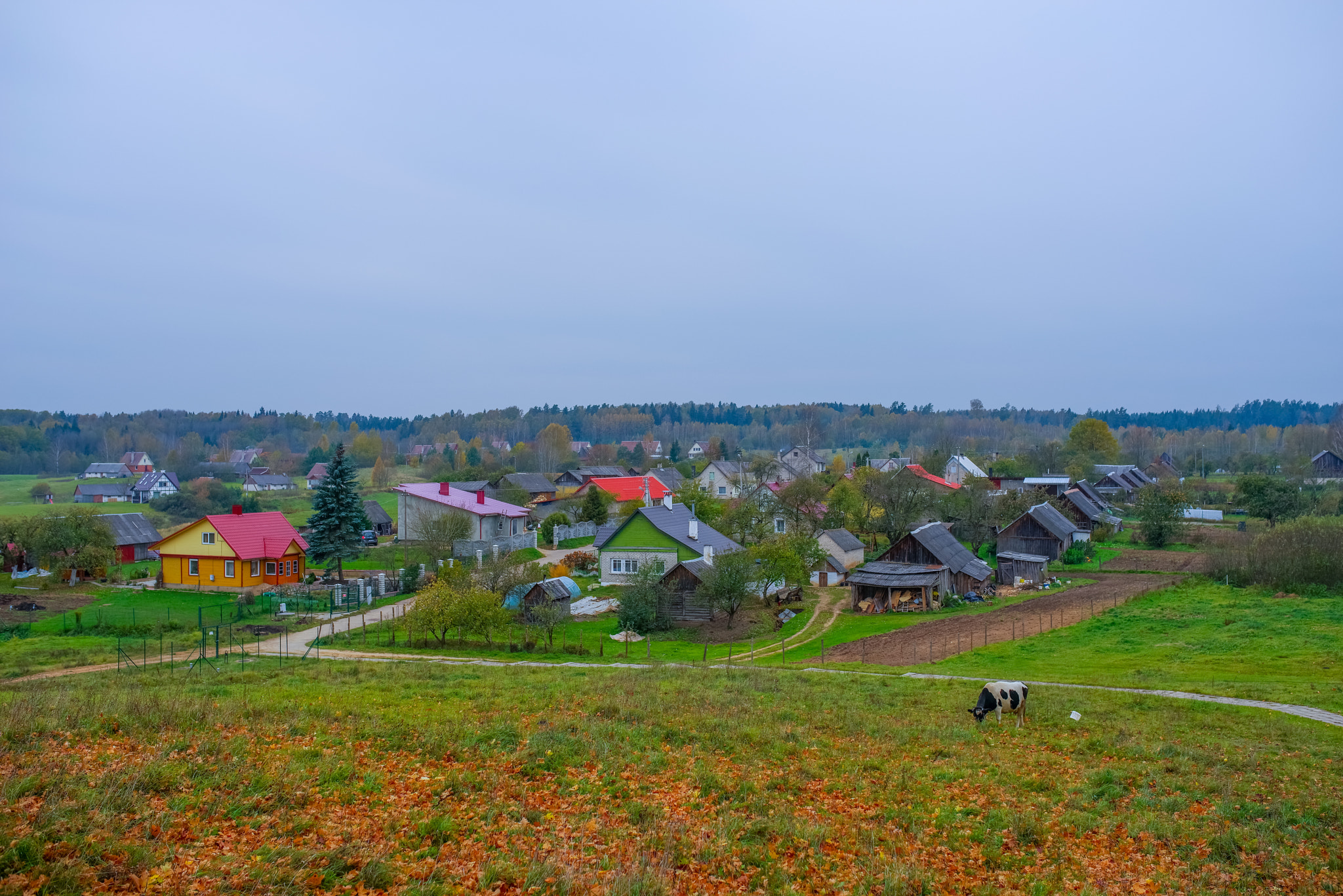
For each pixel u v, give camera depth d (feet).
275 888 36.47
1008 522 280.92
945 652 136.56
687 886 40.45
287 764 53.26
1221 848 48.88
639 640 157.48
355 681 96.02
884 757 65.10
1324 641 124.47
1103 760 66.13
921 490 288.71
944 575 196.13
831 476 394.73
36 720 60.29
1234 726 77.97
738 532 263.08
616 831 46.39
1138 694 93.76
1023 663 122.72
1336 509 300.20
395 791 50.47
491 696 82.79
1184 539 283.79
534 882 38.68
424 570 214.48
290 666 112.06
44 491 449.06
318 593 193.88
